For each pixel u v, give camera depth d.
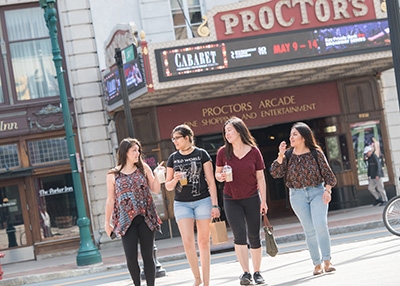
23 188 25.25
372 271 10.52
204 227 10.52
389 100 27.31
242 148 10.66
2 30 25.67
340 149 27.17
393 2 12.82
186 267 17.05
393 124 27.33
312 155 10.98
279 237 20.44
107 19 26.00
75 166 20.67
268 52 22.34
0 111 25.16
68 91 25.80
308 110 26.92
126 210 9.82
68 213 25.42
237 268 14.12
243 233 10.66
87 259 20.12
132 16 26.20
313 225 11.07
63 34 25.86
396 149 27.25
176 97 24.78
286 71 22.42
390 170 27.16
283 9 22.45
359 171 27.11
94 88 25.75
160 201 25.73
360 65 24.42
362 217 22.69
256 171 10.72
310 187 10.98
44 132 25.39
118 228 9.86
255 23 22.30
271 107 26.72
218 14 22.16
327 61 22.62
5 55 25.61
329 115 27.03
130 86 22.73
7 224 25.12
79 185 20.64
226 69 22.11
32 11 25.92
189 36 26.61
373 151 26.89
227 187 10.70
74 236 25.38
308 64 22.52
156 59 21.78
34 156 25.33
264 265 14.07
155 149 25.86
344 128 27.06
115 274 17.64
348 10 22.73
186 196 10.48
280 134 29.91
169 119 26.00
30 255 25.14
